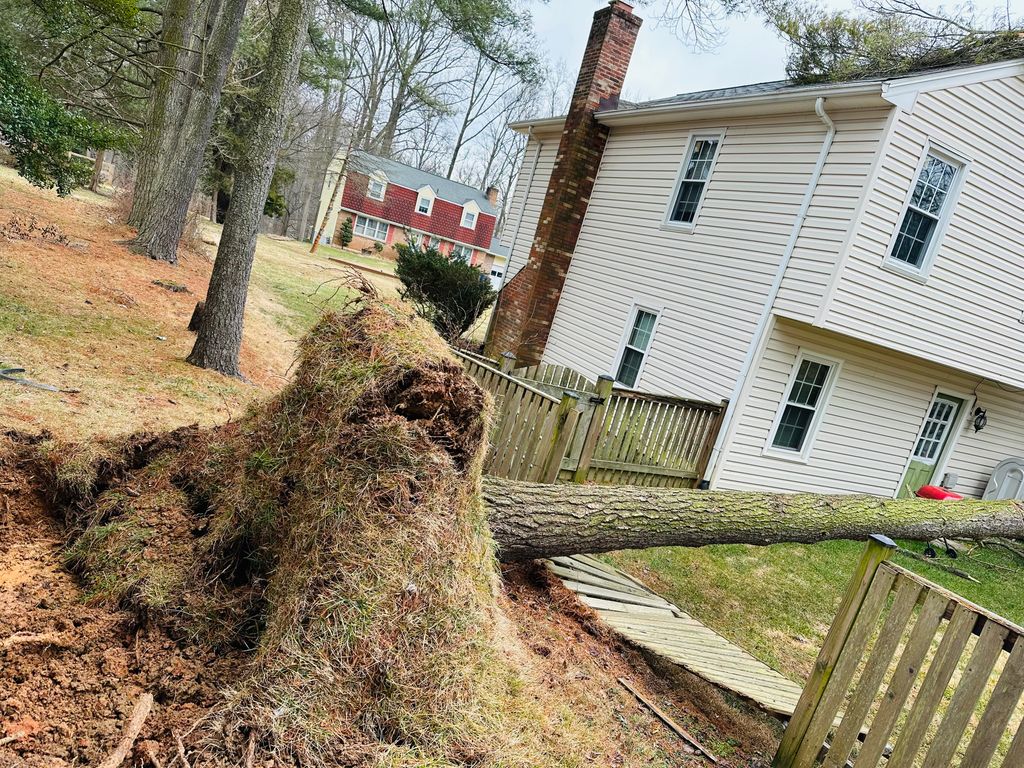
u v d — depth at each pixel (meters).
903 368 9.53
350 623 2.09
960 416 10.62
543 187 14.32
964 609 2.82
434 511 2.38
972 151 7.95
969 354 8.89
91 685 1.96
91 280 7.91
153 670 2.09
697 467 8.16
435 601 2.29
